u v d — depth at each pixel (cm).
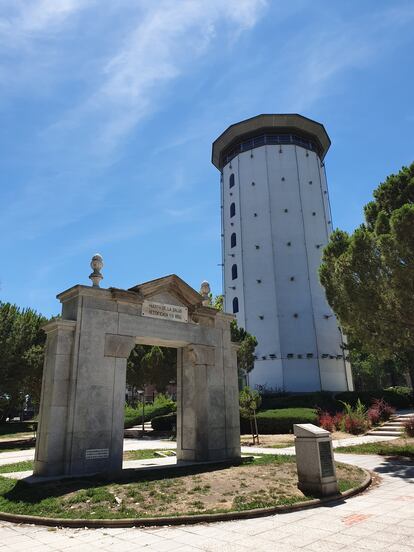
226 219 4834
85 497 884
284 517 779
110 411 1216
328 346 4081
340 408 3225
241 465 1298
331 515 784
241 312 4278
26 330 3184
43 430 1151
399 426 2319
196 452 1421
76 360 1193
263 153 4691
